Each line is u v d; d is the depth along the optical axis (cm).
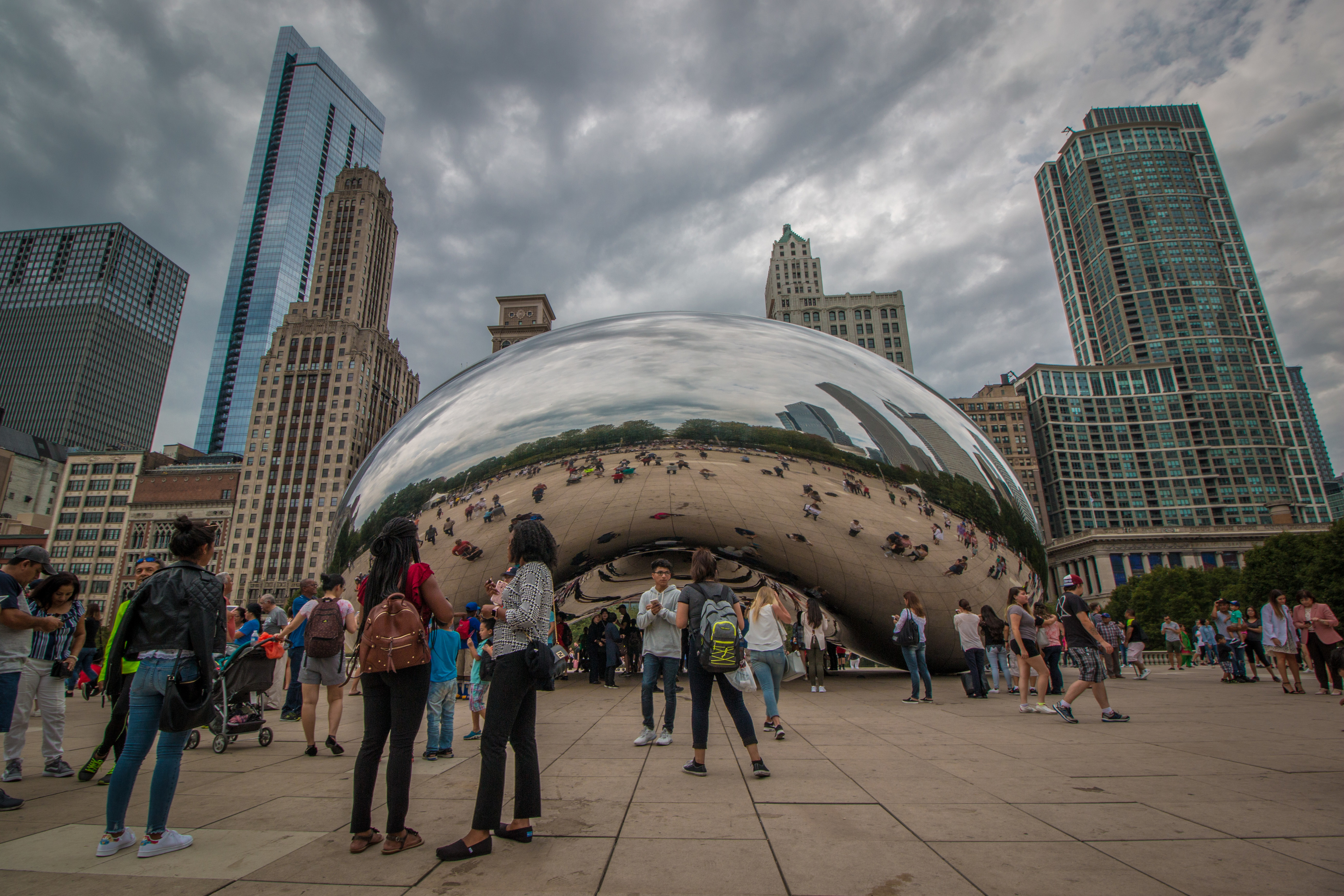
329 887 271
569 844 319
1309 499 15888
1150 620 6053
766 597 631
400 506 878
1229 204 18862
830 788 418
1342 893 251
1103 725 679
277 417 9844
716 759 519
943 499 941
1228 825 333
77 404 17738
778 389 892
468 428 889
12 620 458
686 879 272
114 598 10088
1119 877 268
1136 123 18775
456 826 360
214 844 329
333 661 595
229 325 17775
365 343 10262
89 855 315
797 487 880
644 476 851
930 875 272
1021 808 367
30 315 18538
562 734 657
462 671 1088
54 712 518
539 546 355
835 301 12619
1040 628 1025
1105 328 18250
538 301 12812
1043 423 15238
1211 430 15312
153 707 328
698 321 981
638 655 1490
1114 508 14875
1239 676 1248
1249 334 16738
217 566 9344
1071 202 19562
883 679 1299
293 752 614
